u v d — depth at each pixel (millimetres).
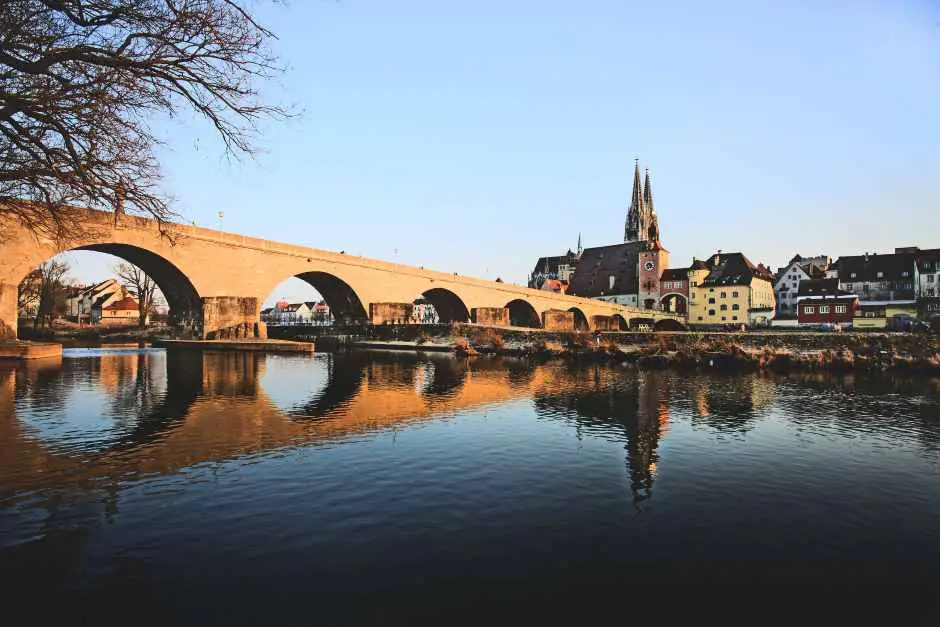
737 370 35312
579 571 6828
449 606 5934
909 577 6859
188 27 8773
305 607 5855
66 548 7203
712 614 5918
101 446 12727
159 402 19438
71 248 40812
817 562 7242
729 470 11508
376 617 5688
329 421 16250
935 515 9031
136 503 8930
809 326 91438
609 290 145500
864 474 11359
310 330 74750
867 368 34750
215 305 49844
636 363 40500
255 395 21547
